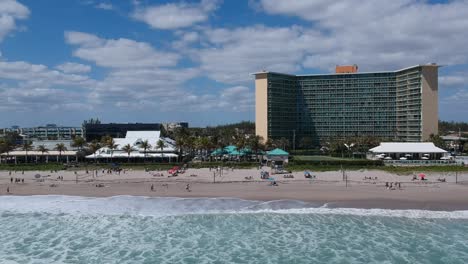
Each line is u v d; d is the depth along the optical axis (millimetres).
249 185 79125
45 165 112500
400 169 98062
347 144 152125
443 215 56344
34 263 40906
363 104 197875
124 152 128750
